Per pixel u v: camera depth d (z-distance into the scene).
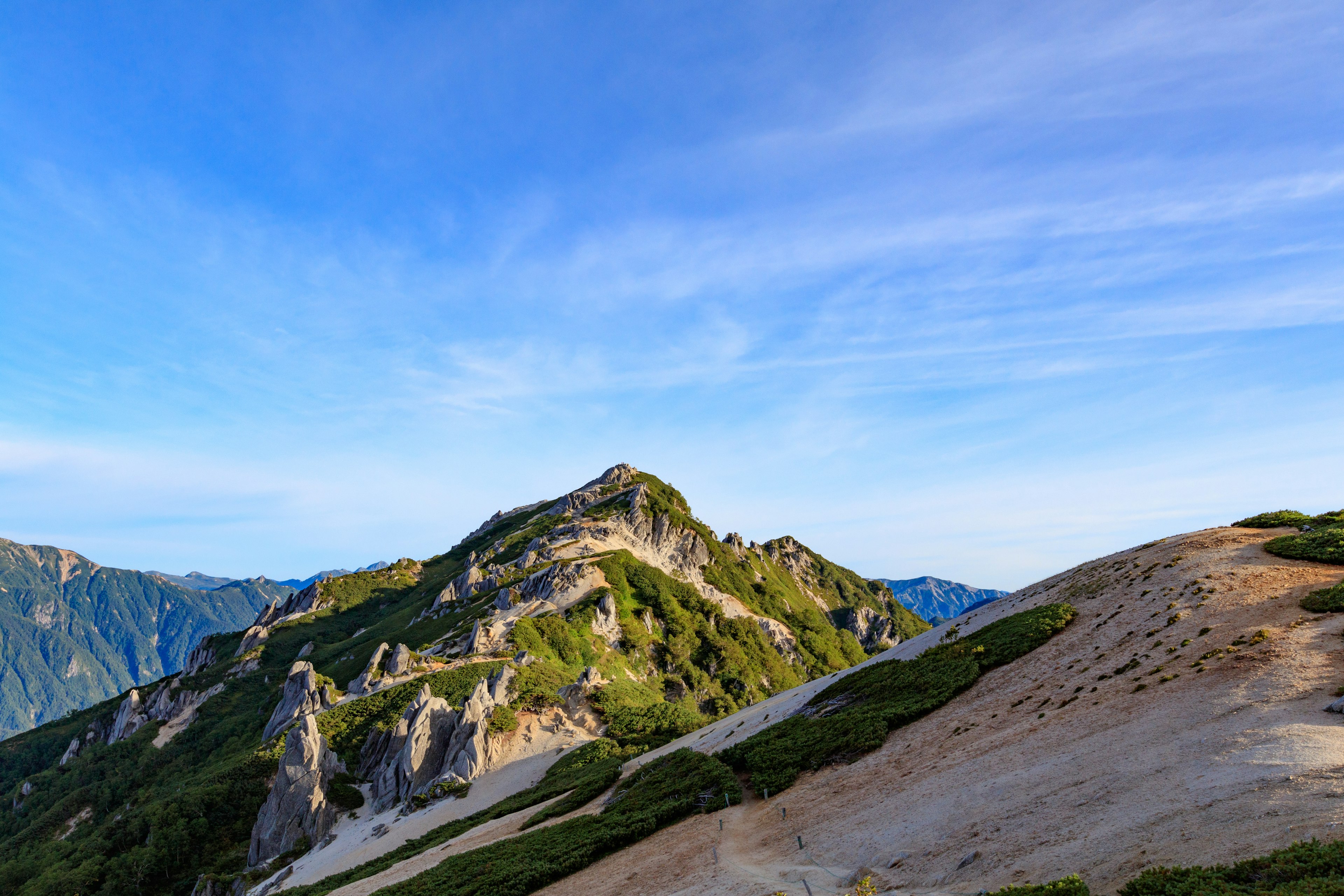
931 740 45.56
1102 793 27.81
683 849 42.81
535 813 73.81
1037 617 59.97
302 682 158.12
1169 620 45.84
